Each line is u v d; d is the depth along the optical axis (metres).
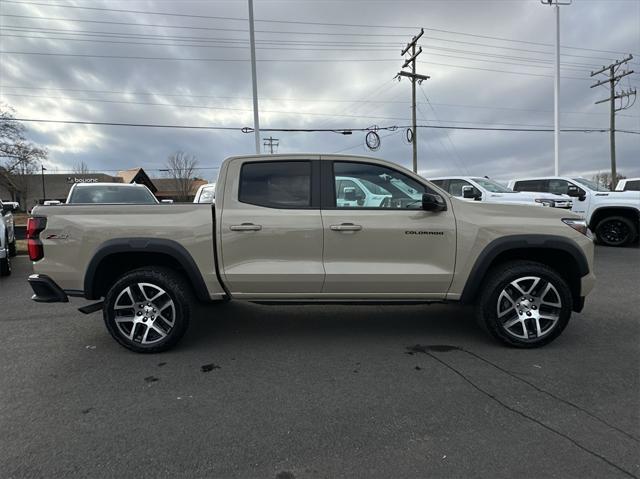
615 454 2.66
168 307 4.35
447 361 4.12
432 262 4.38
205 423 3.06
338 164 4.50
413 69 27.28
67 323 5.45
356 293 4.43
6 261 8.73
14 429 2.99
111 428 2.99
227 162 4.47
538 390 3.52
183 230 4.29
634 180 16.52
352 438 2.87
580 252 4.37
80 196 10.72
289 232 4.31
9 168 49.53
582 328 5.07
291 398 3.42
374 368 3.98
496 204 4.54
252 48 18.03
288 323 5.34
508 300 4.41
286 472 2.53
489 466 2.56
